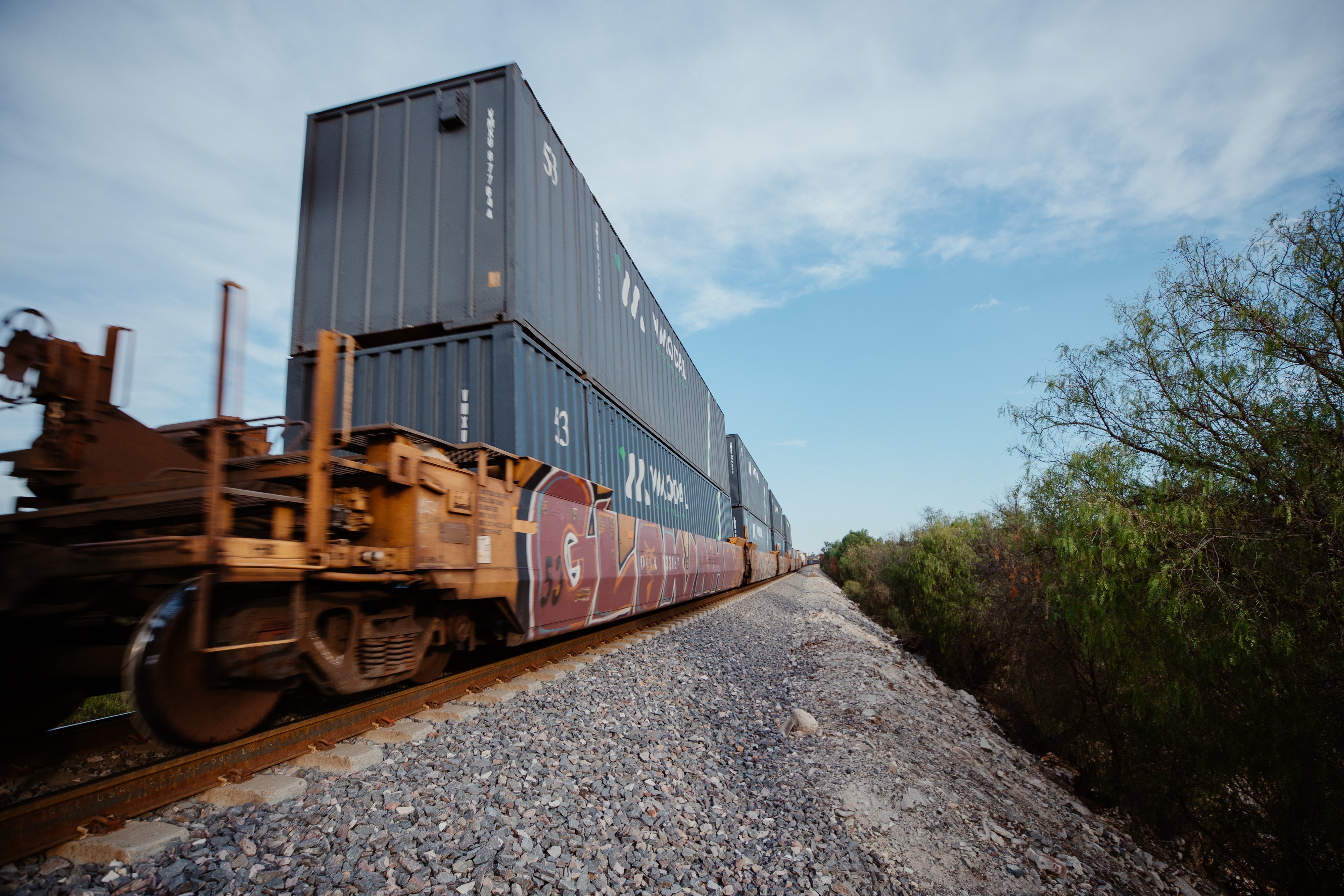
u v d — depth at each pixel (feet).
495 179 23.75
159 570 11.09
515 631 20.07
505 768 13.12
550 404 25.09
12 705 12.81
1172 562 21.21
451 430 22.06
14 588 10.68
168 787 10.29
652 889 10.61
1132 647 25.26
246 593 11.84
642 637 32.30
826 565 270.67
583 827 11.65
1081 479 24.90
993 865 15.78
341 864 9.09
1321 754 21.59
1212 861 28.84
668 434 47.55
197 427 15.58
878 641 56.29
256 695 12.70
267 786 10.62
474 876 9.41
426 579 15.16
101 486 12.78
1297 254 20.51
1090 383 25.66
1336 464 18.99
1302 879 23.65
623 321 37.60
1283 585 20.53
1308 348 20.35
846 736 21.88
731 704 24.03
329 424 12.86
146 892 8.03
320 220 25.55
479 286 23.08
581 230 31.50
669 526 44.57
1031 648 40.91
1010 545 39.86
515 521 19.66
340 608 14.24
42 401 12.29
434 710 15.87
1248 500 21.38
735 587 70.95
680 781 15.26
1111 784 32.65
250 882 8.44
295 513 13.17
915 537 77.30
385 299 24.07
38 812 8.58
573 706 18.10
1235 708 23.53
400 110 25.49
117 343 13.58
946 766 22.00
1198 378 22.29
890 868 14.10
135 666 9.86
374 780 11.62
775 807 15.69
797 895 11.88
